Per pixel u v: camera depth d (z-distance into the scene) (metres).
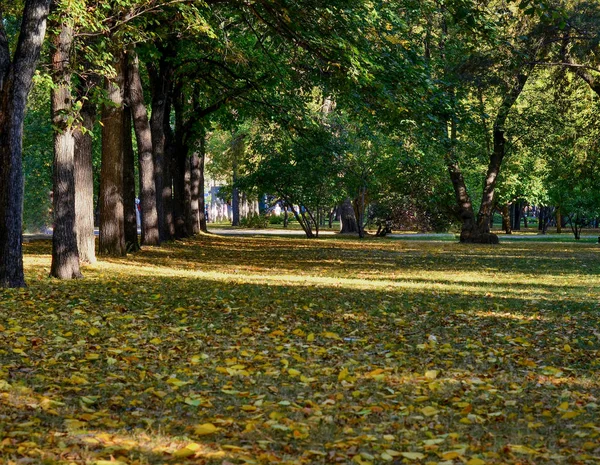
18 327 8.78
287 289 14.73
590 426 5.16
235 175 59.81
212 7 19.69
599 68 32.03
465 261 26.23
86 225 18.84
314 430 5.09
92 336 8.59
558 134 38.91
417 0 20.64
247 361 7.34
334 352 8.05
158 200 29.39
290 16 17.59
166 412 5.43
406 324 10.26
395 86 19.64
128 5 15.65
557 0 29.47
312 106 41.06
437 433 5.11
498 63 30.58
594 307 12.61
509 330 9.91
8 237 13.21
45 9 12.94
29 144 36.22
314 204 45.72
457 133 37.00
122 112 21.45
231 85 27.42
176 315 10.49
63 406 5.47
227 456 4.36
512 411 5.73
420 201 48.72
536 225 100.19
